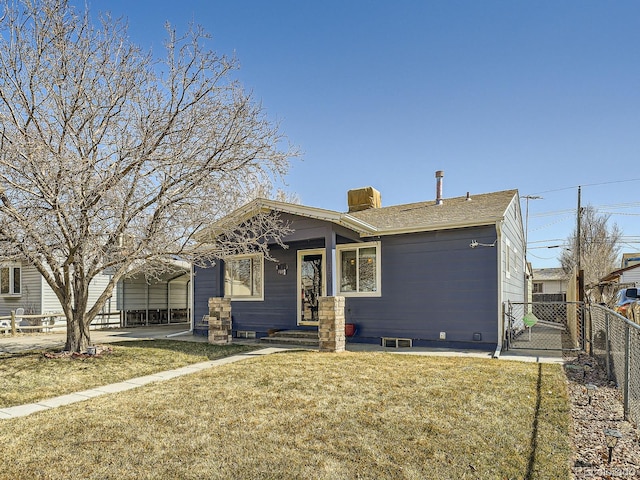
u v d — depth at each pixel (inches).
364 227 423.5
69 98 330.0
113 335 587.2
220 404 214.8
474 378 261.0
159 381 280.2
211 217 376.8
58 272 363.6
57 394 253.4
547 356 355.6
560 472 138.0
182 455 154.6
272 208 439.8
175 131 337.1
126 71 340.5
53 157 303.7
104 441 168.4
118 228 345.1
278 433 173.9
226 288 573.9
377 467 143.2
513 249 528.7
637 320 339.0
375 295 458.0
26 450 160.9
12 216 304.3
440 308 420.5
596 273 1408.7
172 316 880.3
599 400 222.8
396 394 225.8
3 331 631.2
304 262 521.3
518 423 182.1
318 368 295.3
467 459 148.3
